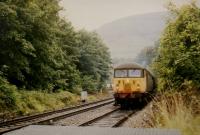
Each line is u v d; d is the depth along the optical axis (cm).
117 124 1603
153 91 3550
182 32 1323
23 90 2647
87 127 260
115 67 2936
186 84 1250
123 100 2891
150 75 3192
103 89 6288
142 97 2864
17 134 240
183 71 1320
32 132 242
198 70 1302
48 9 2819
